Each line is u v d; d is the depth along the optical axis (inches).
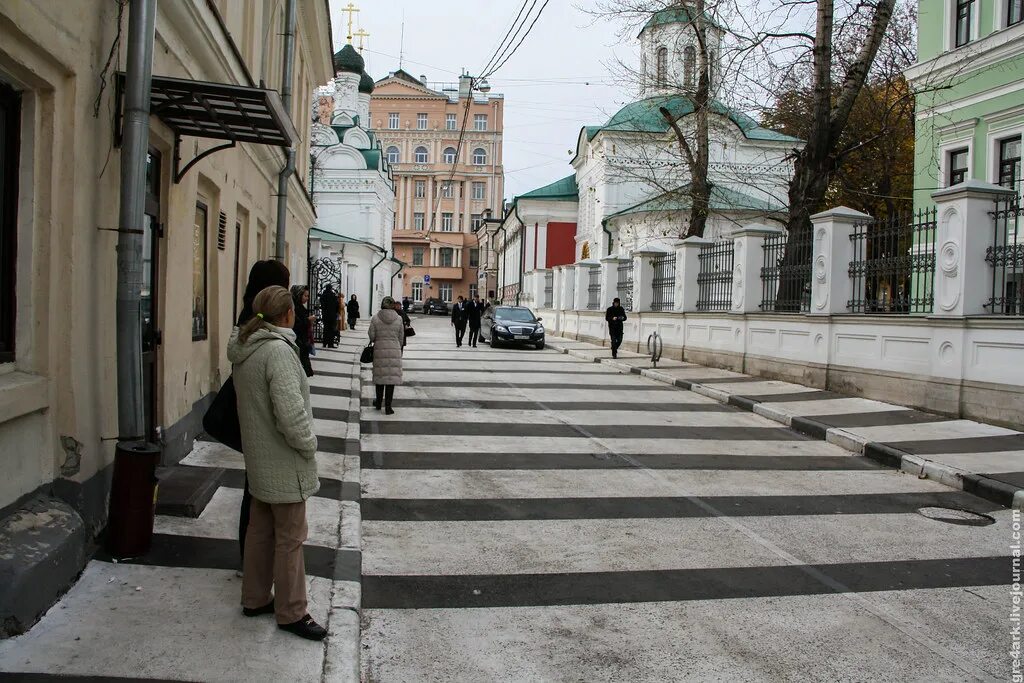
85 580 172.9
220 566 185.9
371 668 151.9
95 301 192.5
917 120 876.6
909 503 288.2
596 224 1717.5
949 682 152.6
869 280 520.4
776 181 1534.2
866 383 509.7
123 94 206.2
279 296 153.6
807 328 572.7
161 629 152.5
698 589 197.8
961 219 428.1
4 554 146.9
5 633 142.6
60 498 176.4
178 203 278.8
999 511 280.7
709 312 729.6
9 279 162.7
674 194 917.8
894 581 206.7
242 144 422.0
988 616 185.2
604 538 237.0
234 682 135.5
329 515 244.7
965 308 426.6
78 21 177.3
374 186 1905.8
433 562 212.5
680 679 150.8
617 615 180.7
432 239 3385.8
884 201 1041.5
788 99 965.8
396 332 456.8
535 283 1465.3
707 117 907.4
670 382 631.8
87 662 137.9
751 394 535.8
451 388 576.4
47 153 170.1
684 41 927.7
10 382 154.9
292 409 147.5
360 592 185.9
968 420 426.3
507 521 252.5
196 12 258.4
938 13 839.1
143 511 188.5
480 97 3425.2
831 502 286.2
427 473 314.3
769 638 170.2
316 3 694.5
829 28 669.9
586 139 1779.0
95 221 192.5
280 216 572.4
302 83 811.4
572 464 337.1
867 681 152.2
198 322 334.6
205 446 310.7
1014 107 751.7
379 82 3454.7
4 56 148.4
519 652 160.7
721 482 311.9
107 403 202.2
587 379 665.0
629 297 967.6
